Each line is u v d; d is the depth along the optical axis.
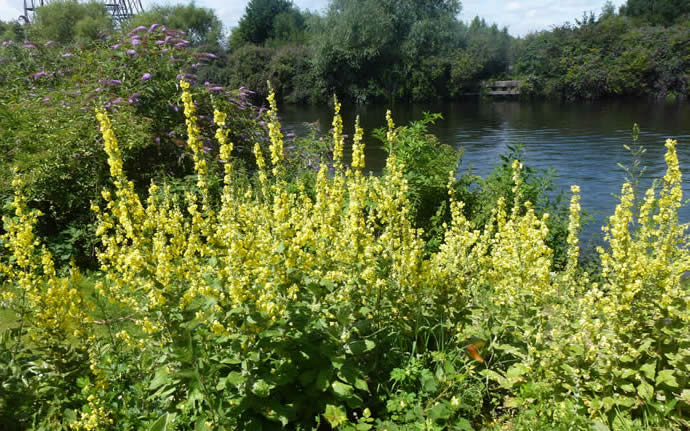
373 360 3.55
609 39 44.56
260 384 2.81
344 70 44.66
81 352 3.37
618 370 3.27
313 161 8.82
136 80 8.21
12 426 2.87
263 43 68.25
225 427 2.70
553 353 3.37
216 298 2.99
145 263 2.97
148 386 3.18
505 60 49.97
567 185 12.75
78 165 6.54
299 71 47.69
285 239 3.27
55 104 7.68
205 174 3.59
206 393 2.64
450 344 3.80
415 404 3.23
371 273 3.38
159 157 7.66
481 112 33.91
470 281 4.04
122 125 7.07
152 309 3.08
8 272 3.48
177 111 7.97
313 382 3.09
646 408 3.21
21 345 3.38
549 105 38.38
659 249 3.62
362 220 3.56
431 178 6.90
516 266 3.68
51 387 3.15
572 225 3.59
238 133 8.77
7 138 6.86
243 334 2.90
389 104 44.03
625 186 3.50
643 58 40.81
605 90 42.25
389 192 3.72
